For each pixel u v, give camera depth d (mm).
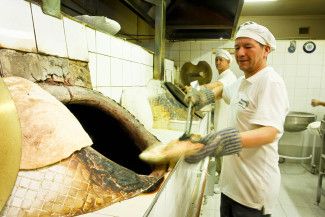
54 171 668
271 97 1391
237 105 1689
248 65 1556
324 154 3266
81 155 756
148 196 784
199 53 4820
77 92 1058
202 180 1805
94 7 2508
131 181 803
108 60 1635
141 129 1294
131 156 1308
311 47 4645
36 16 962
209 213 2992
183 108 2404
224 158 1849
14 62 841
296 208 3213
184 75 4852
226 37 4406
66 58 1139
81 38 1281
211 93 1879
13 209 570
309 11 6648
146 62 2467
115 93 1765
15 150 535
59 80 1053
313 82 4738
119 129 1305
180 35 4504
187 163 1195
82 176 710
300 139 4914
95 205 680
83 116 1311
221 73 3508
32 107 722
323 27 7000
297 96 4824
